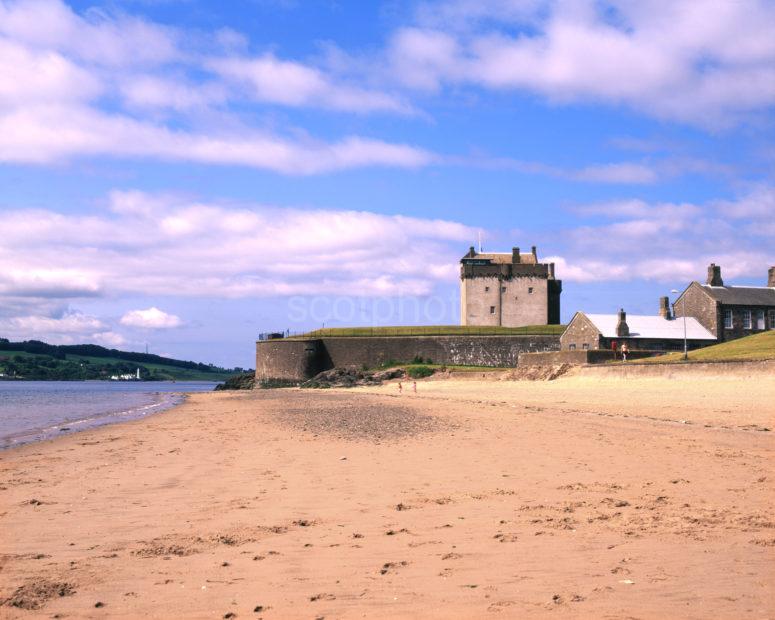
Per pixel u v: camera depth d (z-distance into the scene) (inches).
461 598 295.1
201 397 3174.2
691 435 886.4
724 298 3203.7
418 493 545.3
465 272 4375.0
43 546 401.7
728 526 413.1
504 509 478.0
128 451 887.7
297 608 288.7
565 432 971.3
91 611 290.8
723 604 278.1
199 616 282.5
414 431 1058.7
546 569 334.6
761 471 609.3
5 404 2605.8
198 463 754.8
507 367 3937.0
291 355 4256.9
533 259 4611.2
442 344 4170.8
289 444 927.0
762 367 1726.1
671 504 478.3
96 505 522.6
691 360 2054.6
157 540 411.5
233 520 462.9
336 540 404.5
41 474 687.7
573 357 2923.2
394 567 346.6
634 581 310.7
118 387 7214.6
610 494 521.3
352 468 687.7
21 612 290.5
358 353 4252.0
